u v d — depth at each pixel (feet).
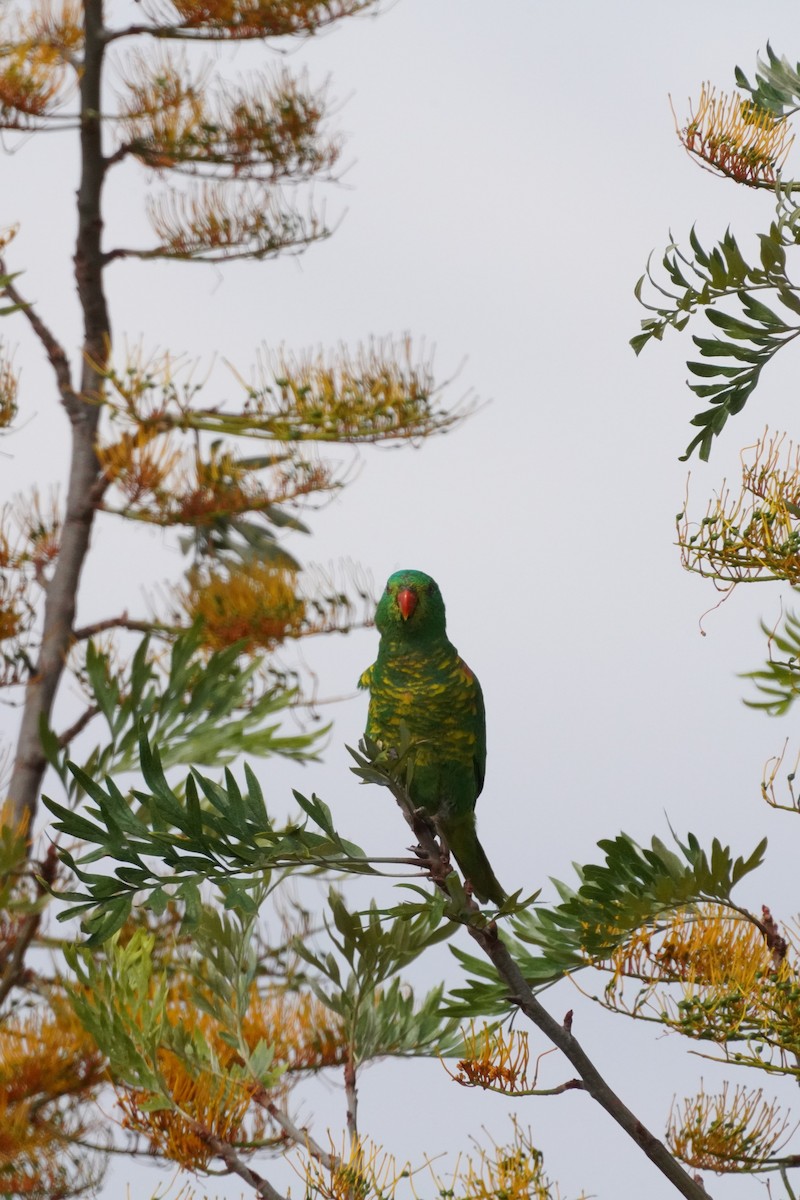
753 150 24.75
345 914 29.91
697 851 24.84
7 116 57.11
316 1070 39.40
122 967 31.37
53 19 60.03
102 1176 49.98
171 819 21.81
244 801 22.06
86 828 21.70
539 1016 23.40
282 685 57.52
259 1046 30.94
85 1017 30.12
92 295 60.13
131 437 55.52
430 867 23.63
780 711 28.71
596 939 24.95
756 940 24.86
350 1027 30.40
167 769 42.39
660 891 24.26
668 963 24.93
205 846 21.94
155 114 59.72
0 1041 49.52
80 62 60.03
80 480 58.23
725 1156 24.52
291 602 56.85
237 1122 29.30
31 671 55.16
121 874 21.75
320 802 22.48
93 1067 49.67
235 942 31.50
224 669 44.29
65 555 57.16
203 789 22.03
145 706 42.80
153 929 50.90
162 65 60.08
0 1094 48.57
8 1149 48.08
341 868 23.18
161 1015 30.66
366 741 23.70
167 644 57.41
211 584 57.52
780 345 23.66
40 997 52.65
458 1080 23.52
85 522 57.67
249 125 60.23
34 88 56.85
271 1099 29.58
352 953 30.12
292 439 57.21
